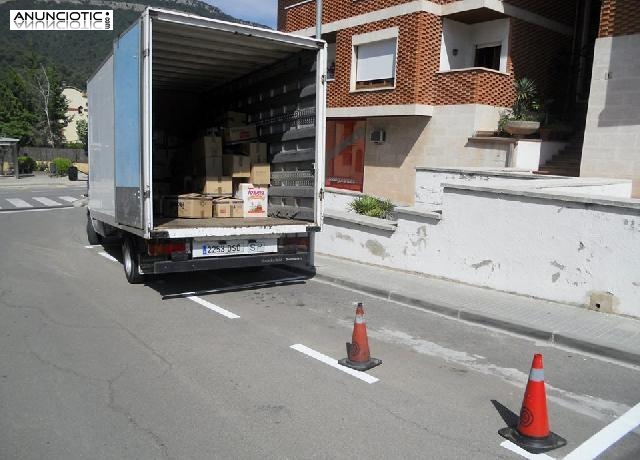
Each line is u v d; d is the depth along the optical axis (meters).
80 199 25.16
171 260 7.56
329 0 17.83
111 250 11.98
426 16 15.13
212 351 5.69
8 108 59.75
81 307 7.31
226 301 7.80
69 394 4.60
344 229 10.62
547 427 3.93
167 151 12.12
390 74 16.28
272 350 5.76
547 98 16.56
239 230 7.86
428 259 9.02
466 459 3.69
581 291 7.07
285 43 8.20
